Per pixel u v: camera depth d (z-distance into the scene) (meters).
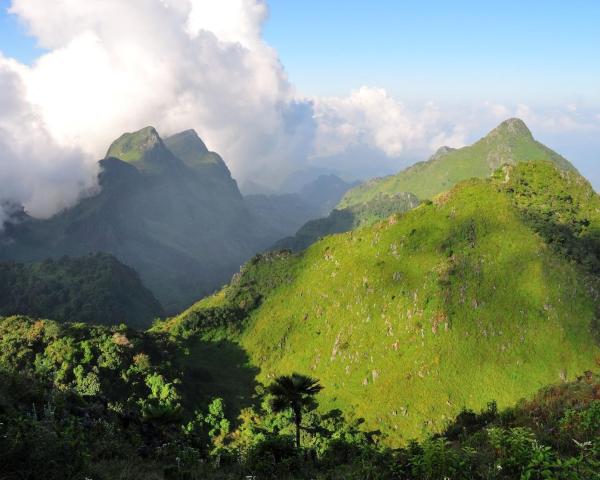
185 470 24.44
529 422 24.08
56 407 29.17
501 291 145.75
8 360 111.00
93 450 24.27
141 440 32.34
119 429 32.41
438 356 138.00
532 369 125.69
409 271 170.50
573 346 126.38
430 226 181.88
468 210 176.25
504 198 177.00
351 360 157.25
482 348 135.62
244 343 193.50
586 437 18.03
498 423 27.59
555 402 27.14
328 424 122.81
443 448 16.03
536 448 14.57
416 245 178.12
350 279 187.38
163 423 37.72
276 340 187.00
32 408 26.70
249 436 109.62
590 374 35.50
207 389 144.50
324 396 148.12
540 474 13.97
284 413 120.31
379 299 169.50
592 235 166.88
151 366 127.31
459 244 166.62
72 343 121.50
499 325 137.75
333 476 21.91
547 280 142.50
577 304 134.50
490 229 165.88
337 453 33.09
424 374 136.25
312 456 33.25
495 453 16.70
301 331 186.62
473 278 152.25
